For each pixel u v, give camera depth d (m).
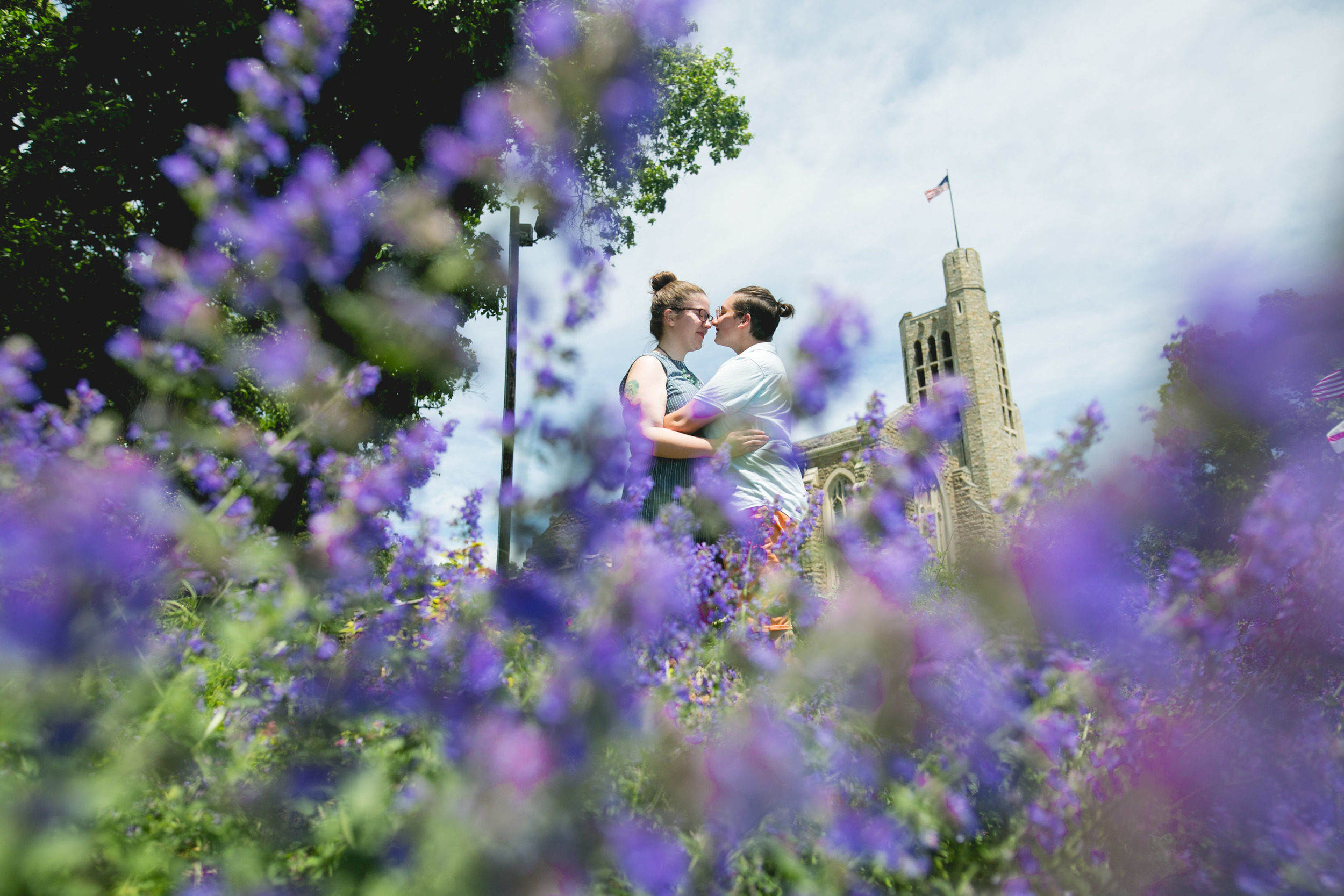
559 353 1.09
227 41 8.38
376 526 1.13
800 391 1.09
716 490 1.84
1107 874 0.94
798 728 0.98
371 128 8.20
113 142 8.77
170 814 0.81
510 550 1.03
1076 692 0.96
